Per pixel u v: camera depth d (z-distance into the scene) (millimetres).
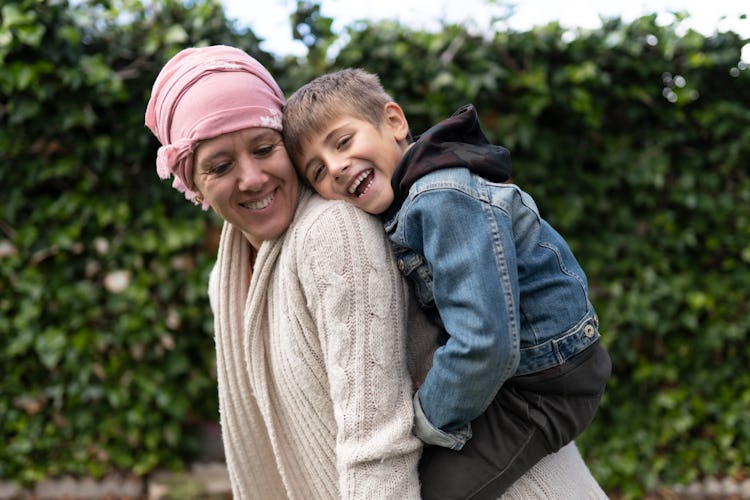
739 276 3359
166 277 3150
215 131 1188
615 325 3271
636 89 3150
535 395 1214
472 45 3096
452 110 3098
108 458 3238
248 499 1474
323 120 1249
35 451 3219
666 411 3410
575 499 1302
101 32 2928
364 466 1115
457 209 1122
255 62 1306
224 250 1435
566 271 1242
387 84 3074
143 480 3273
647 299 3268
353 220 1211
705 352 3408
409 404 1168
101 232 3111
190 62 1255
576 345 1209
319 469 1275
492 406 1232
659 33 3107
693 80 3168
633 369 3389
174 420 3229
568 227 3299
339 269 1162
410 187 1196
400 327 1206
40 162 2994
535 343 1193
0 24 2754
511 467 1203
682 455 3402
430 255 1132
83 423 3189
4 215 3002
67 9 2828
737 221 3322
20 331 3086
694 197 3275
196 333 3225
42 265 3082
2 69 2742
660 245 3334
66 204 3014
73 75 2812
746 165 3324
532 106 3072
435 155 1196
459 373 1090
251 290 1333
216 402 3332
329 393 1234
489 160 1213
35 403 3221
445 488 1206
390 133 1307
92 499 3234
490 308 1071
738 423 3398
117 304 3098
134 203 3115
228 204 1249
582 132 3254
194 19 2947
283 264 1251
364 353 1143
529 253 1204
